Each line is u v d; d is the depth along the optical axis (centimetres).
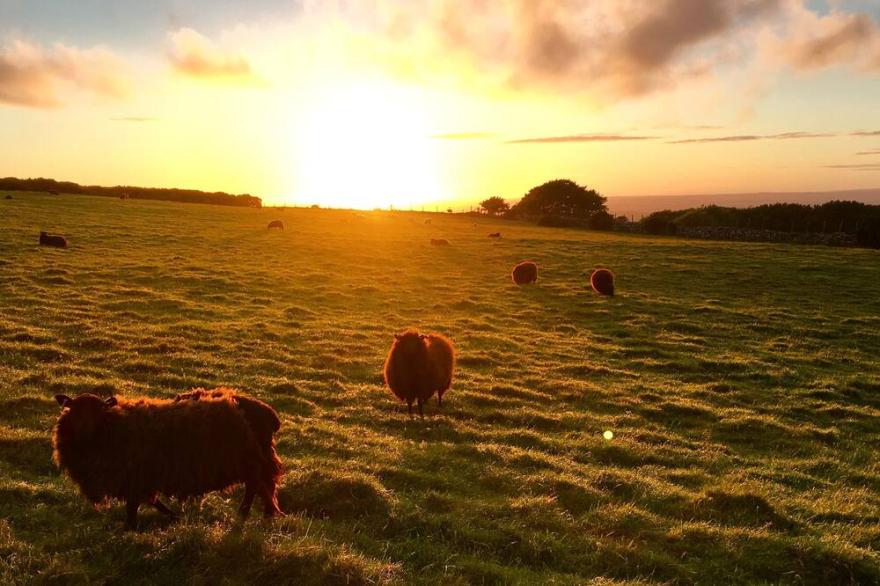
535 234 7519
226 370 1627
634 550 803
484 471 1057
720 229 9169
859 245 7769
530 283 3778
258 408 787
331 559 643
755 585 759
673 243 6475
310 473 926
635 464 1245
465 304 3050
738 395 1886
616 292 3588
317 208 11031
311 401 1464
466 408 1529
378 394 1579
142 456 707
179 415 721
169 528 720
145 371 1534
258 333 2103
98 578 614
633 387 1880
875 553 859
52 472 896
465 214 13662
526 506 909
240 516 764
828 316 3123
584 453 1256
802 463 1343
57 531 709
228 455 733
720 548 839
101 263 3195
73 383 1316
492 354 2156
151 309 2339
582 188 13875
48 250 3428
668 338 2597
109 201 7325
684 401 1762
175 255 3725
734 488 1061
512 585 675
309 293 3014
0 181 8725
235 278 3158
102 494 711
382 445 1163
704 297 3538
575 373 2011
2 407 1130
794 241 8288
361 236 5794
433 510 879
